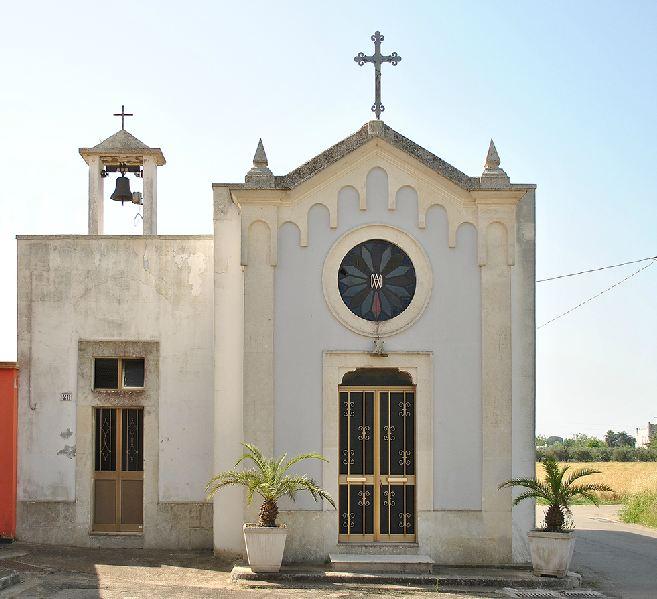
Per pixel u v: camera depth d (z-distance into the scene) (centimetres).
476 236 1569
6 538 1720
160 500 1734
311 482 1444
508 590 1375
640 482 3606
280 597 1273
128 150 1892
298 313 1547
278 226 1556
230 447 1560
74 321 1770
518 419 1544
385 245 1576
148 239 1784
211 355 1762
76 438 1747
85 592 1289
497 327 1551
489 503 1523
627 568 1667
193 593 1293
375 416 1559
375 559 1462
